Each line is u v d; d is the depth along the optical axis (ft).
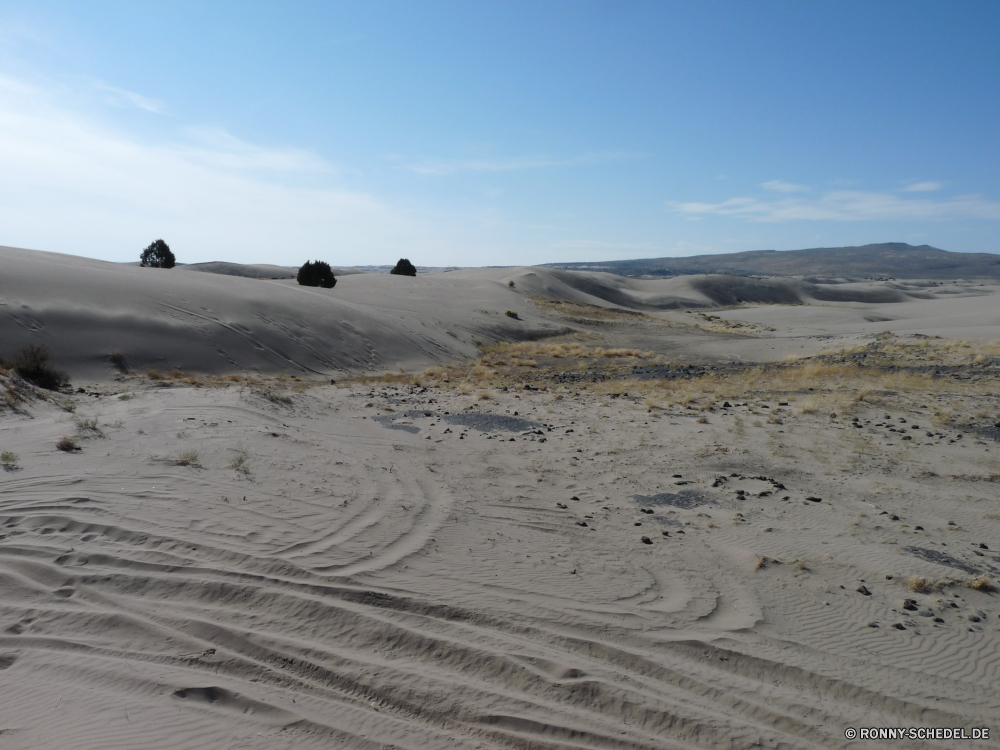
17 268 84.53
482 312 189.47
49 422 38.27
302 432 43.09
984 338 138.00
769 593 22.25
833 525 29.37
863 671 17.52
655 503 32.71
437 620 18.92
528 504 31.45
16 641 16.93
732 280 561.84
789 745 14.38
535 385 86.22
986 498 33.42
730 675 17.12
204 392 52.26
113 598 19.15
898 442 46.34
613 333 198.90
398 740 13.87
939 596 22.29
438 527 26.61
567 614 19.83
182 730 13.56
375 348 112.27
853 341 145.48
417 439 47.11
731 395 72.54
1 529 23.11
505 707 15.16
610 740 14.28
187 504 26.18
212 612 18.63
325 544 23.66
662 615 20.18
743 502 32.94
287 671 16.17
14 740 12.87
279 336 97.19
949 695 16.55
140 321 82.43
